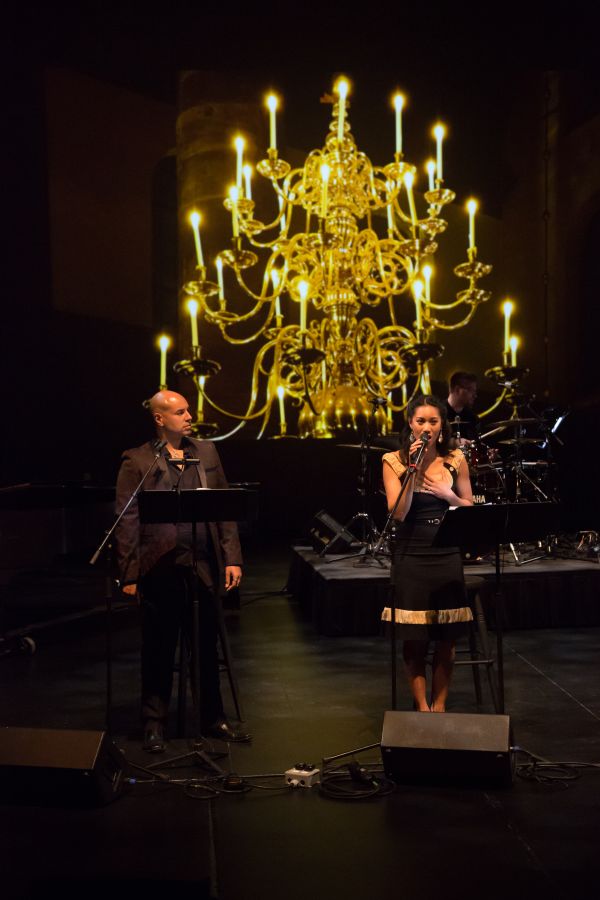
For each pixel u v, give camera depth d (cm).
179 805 351
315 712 484
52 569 1097
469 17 865
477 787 366
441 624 411
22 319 1392
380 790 363
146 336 1588
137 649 657
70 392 1467
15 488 606
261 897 276
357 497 1299
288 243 1041
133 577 431
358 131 1652
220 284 975
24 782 349
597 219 1616
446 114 1664
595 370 1623
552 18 866
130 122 1572
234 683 464
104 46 872
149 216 1602
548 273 1700
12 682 561
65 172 1485
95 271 1524
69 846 314
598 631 686
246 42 868
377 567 743
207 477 452
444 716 371
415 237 958
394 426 1510
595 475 1498
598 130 1576
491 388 1800
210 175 1412
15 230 1385
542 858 300
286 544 1316
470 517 373
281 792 365
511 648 632
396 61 902
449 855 304
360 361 1115
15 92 1371
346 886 282
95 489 663
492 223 1822
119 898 278
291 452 1314
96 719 478
